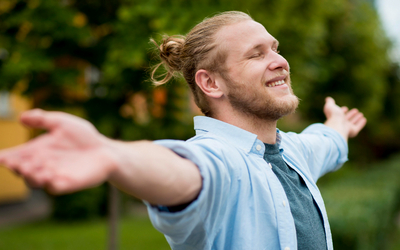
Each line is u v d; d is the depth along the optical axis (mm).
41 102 4328
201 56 1467
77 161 696
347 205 4191
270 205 1252
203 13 3600
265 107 1381
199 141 1222
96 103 4152
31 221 7680
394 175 7715
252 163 1314
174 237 998
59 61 4180
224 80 1421
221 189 1063
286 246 1230
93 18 4156
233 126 1389
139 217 7934
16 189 9734
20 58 3650
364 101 11195
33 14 3746
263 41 1408
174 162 912
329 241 1469
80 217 7594
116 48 3623
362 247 3594
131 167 792
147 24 3643
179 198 919
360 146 16922
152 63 3520
